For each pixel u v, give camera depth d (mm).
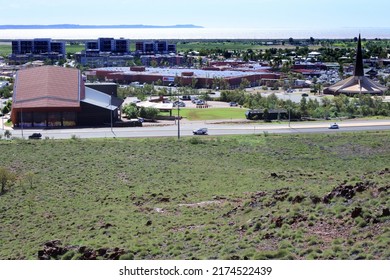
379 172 57375
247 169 78938
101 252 37438
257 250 33500
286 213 40719
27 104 134500
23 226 50906
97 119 135375
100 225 47688
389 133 111500
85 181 70438
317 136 108438
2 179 68250
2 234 48625
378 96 187500
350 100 164250
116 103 145125
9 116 151000
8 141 105125
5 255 41094
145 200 58719
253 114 140375
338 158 89375
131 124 132375
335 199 42562
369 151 94688
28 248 42375
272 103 163250
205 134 115188
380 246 30547
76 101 135875
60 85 140375
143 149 94938
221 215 47219
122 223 47812
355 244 31609
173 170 77312
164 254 35812
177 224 45219
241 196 56125
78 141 103688
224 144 101062
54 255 38875
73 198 61594
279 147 98438
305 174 72500
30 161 84438
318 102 164125
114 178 71938
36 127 132875
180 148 96938
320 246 32688
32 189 66688
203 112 154625
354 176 61844
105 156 88062
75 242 42094
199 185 66312
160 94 197500
